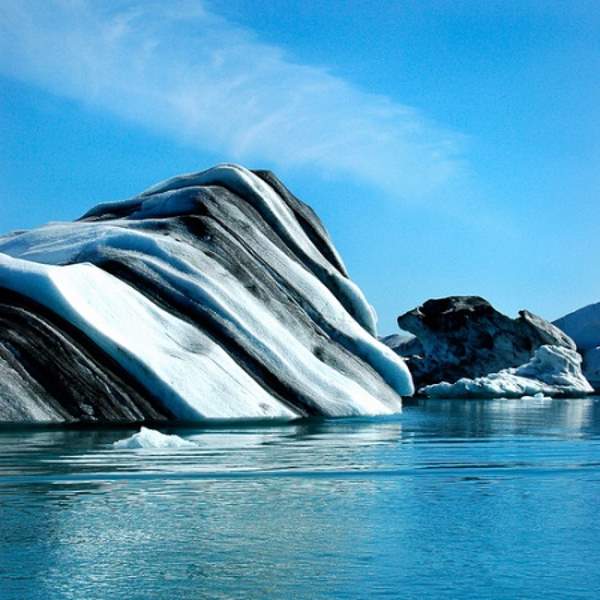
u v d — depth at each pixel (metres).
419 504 15.75
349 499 16.06
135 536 13.19
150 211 42.62
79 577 11.33
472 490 17.20
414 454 22.52
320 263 45.25
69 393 28.36
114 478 17.42
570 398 70.12
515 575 11.67
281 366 35.47
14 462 19.23
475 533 13.73
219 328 34.75
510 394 70.69
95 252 36.25
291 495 16.28
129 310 32.41
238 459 20.33
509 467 20.14
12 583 11.12
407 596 10.84
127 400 29.16
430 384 79.38
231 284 37.38
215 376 31.95
